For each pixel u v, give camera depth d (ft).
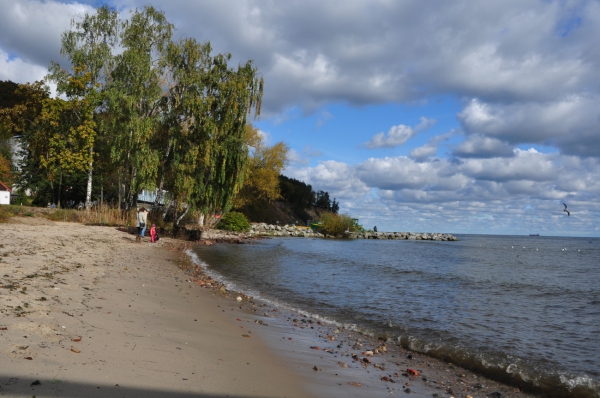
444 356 22.68
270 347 21.06
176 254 70.90
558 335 27.48
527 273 75.25
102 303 23.17
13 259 33.35
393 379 18.20
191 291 36.55
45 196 134.62
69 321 17.71
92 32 108.78
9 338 13.98
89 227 88.12
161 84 102.06
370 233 270.46
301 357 19.94
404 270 69.41
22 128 127.13
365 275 59.41
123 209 108.27
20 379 10.97
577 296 46.29
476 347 24.08
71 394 10.64
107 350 15.01
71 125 109.81
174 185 100.37
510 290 50.06
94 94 102.99
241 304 34.01
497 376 19.74
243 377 15.23
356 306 36.09
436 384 18.01
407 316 32.42
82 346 14.82
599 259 130.41
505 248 202.28
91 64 107.65
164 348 16.90
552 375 19.60
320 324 29.19
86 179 129.70
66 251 45.80
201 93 99.09
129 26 105.40
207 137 97.86
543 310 37.01
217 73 101.24
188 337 19.79
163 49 105.70
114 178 117.50
